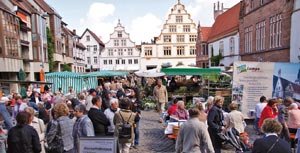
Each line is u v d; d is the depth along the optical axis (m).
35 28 29.70
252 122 12.96
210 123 6.72
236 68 11.74
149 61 58.44
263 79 11.74
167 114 10.50
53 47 35.66
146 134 10.95
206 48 46.81
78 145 4.91
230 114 7.73
